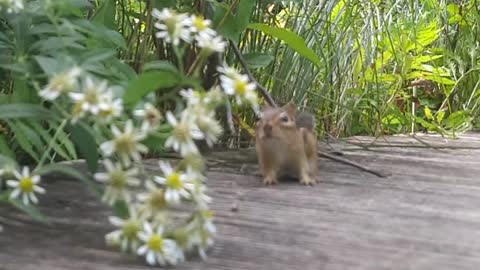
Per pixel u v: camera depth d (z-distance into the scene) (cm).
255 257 56
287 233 64
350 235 64
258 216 69
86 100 52
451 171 98
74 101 55
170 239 52
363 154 113
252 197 78
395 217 71
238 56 98
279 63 124
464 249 60
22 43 68
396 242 62
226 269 53
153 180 65
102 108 52
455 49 179
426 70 160
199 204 52
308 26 130
